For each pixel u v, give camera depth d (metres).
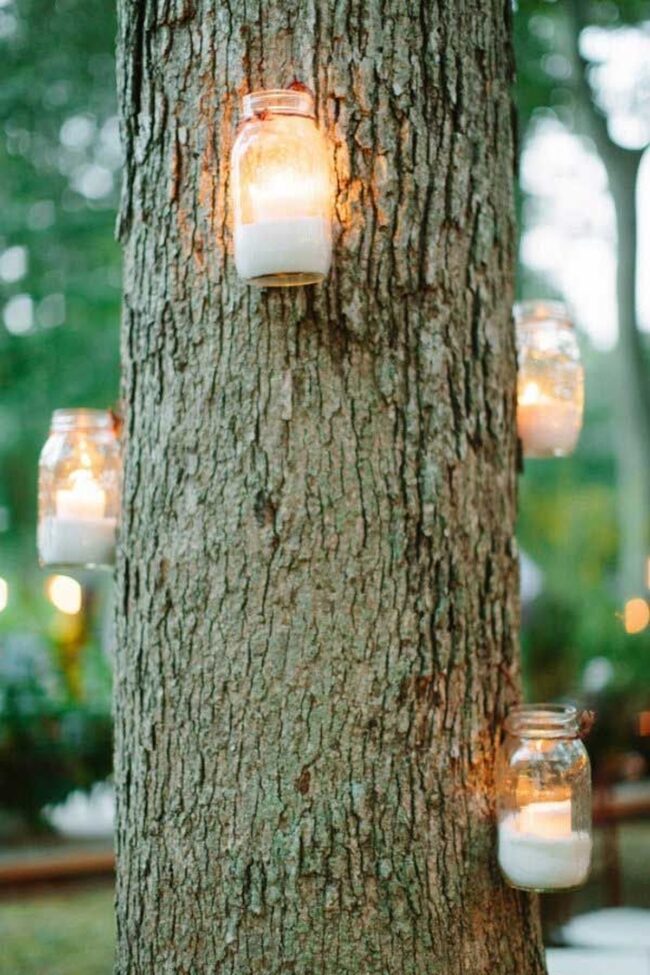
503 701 2.20
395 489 2.07
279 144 1.89
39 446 13.02
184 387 2.11
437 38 2.14
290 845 2.03
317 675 2.03
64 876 6.21
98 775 6.77
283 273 1.90
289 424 2.05
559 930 4.07
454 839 2.10
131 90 2.19
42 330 11.38
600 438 21.59
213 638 2.06
